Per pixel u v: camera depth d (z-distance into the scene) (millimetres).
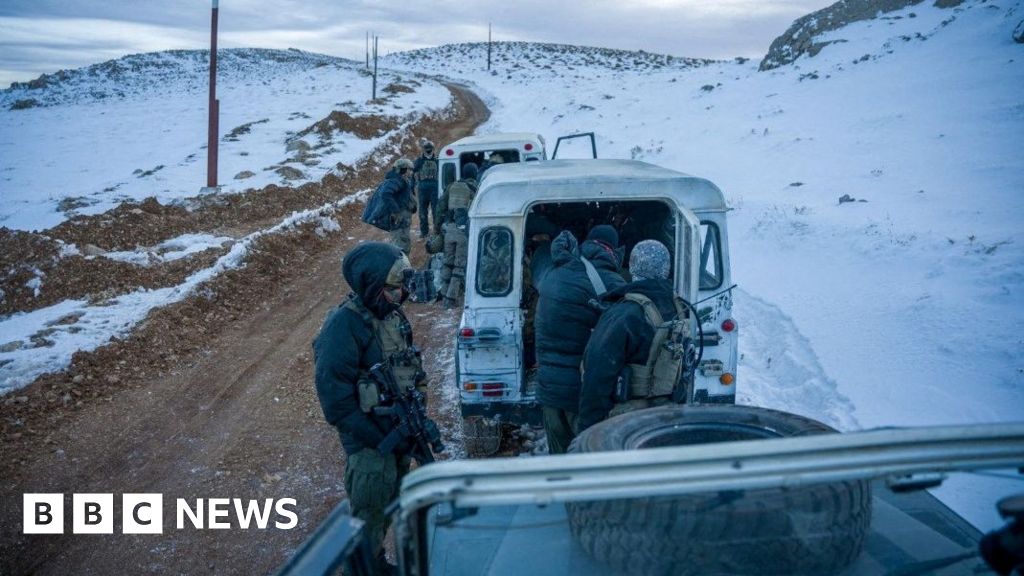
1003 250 8469
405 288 3590
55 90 80188
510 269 5254
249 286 10852
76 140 41094
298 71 93438
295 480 5449
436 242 9867
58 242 11219
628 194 5137
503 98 55844
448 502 1641
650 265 3877
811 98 25234
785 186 14977
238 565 4422
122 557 4504
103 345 7828
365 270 3424
